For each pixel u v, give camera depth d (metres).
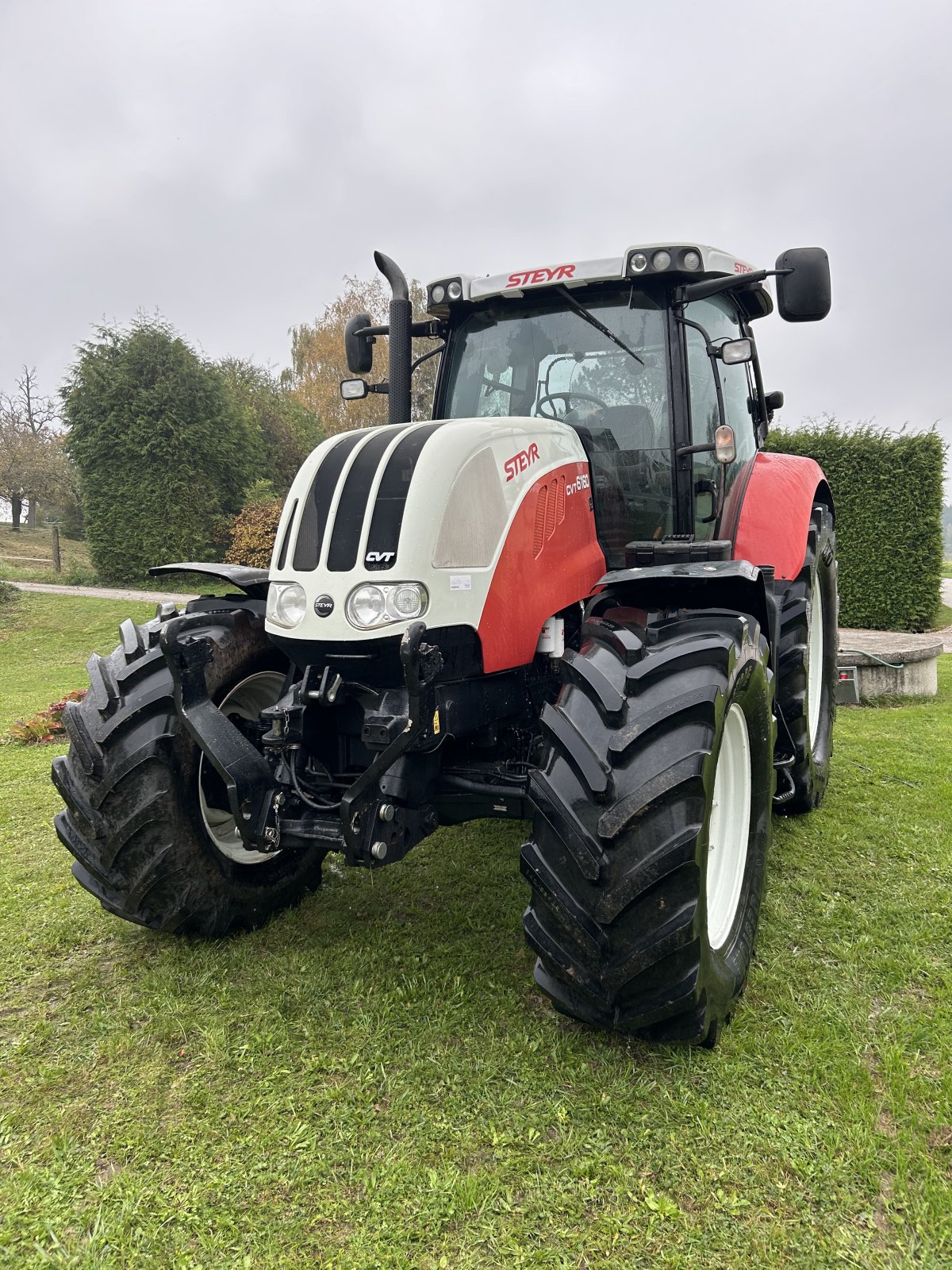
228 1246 1.65
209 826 2.81
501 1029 2.31
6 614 15.94
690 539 3.11
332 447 2.52
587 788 2.03
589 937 2.00
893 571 12.99
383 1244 1.64
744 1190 1.75
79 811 2.60
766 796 2.75
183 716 2.36
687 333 3.16
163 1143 1.92
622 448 3.15
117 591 18.94
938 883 3.24
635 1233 1.65
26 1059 2.25
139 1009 2.46
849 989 2.49
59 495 29.22
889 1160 1.81
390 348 3.25
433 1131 1.92
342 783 2.47
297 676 2.50
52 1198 1.77
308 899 3.20
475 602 2.34
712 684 2.10
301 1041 2.28
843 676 7.40
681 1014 2.01
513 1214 1.70
